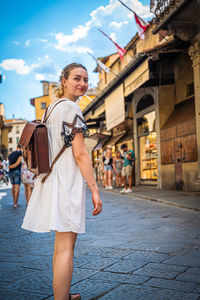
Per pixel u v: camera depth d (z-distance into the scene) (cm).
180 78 1368
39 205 213
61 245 205
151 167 1577
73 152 206
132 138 1817
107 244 437
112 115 1723
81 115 209
